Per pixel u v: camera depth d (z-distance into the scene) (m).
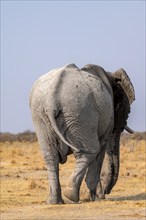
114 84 30.94
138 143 105.75
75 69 28.27
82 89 27.77
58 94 27.41
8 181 42.31
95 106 28.06
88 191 30.09
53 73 28.11
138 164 59.78
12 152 80.62
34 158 70.69
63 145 27.69
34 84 28.47
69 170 53.38
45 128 27.69
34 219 23.45
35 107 27.73
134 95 31.02
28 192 35.25
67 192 28.02
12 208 27.05
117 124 31.53
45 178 45.25
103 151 29.84
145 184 40.22
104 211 25.41
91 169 29.69
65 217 23.84
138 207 26.56
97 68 29.81
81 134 27.78
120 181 42.41
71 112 27.45
